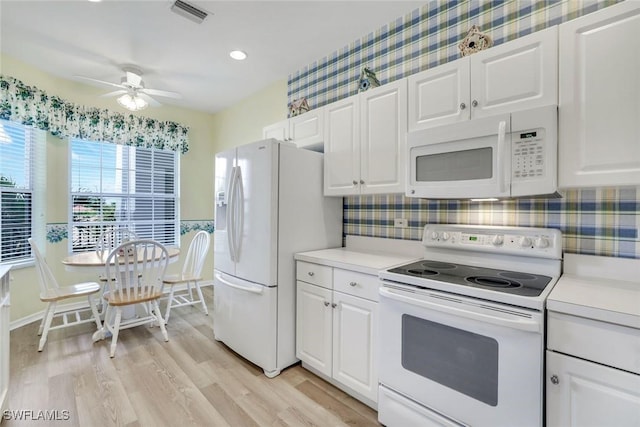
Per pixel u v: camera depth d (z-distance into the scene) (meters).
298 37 2.50
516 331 1.16
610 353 1.00
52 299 2.45
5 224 2.87
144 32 2.42
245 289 2.21
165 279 3.20
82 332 2.79
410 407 1.49
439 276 1.50
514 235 1.62
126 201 3.85
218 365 2.25
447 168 1.61
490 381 1.24
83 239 3.52
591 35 1.24
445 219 1.99
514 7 1.73
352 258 2.01
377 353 1.68
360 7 2.13
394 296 1.51
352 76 2.58
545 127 1.31
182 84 3.45
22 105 2.86
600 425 1.02
